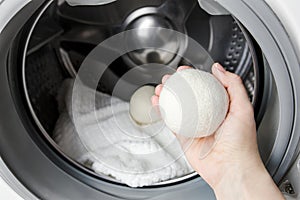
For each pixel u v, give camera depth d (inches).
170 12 33.7
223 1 24.3
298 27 24.3
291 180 29.5
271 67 25.6
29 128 31.8
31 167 31.0
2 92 29.4
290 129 27.0
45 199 31.2
